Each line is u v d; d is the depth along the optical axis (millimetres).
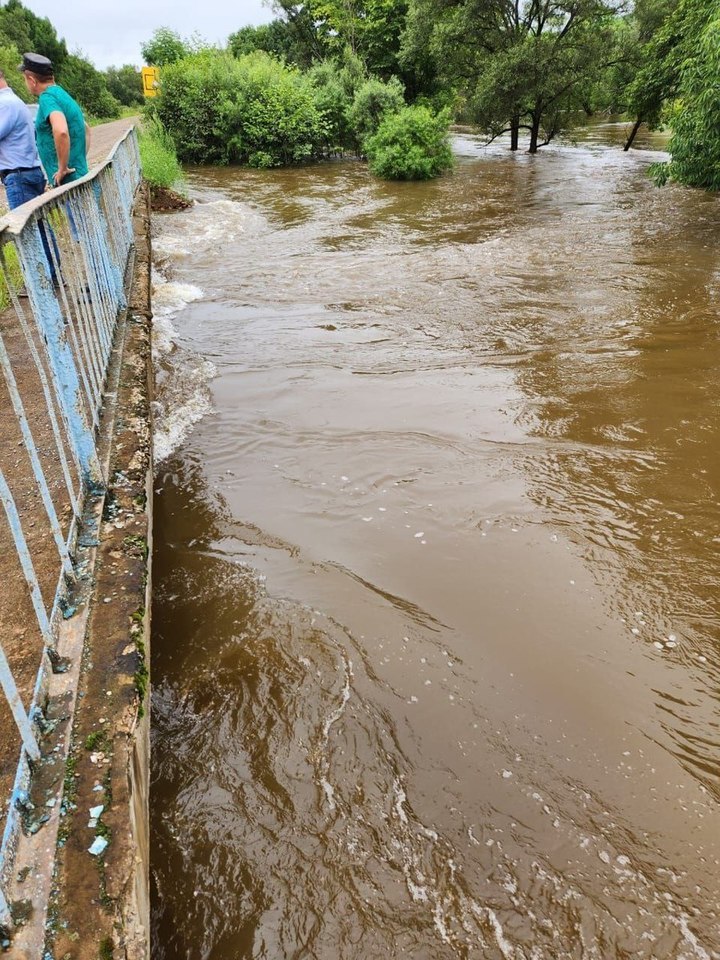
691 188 15156
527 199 15086
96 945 1402
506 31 22359
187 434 5199
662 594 3463
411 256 10555
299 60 40281
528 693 2906
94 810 1660
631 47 20969
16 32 36219
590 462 4664
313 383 6051
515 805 2445
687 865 2256
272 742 2668
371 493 4355
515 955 2010
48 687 1995
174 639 3178
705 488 4324
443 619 3305
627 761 2617
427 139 18672
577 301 8109
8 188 5922
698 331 7000
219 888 2170
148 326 5047
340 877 2205
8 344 4934
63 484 3172
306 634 3203
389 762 2598
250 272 9898
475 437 5039
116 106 43250
